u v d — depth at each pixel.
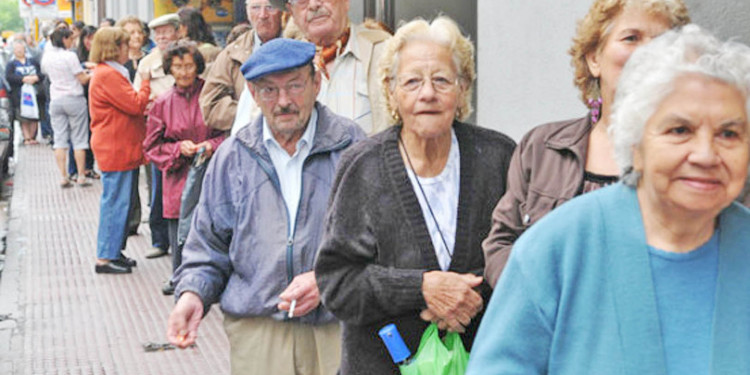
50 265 9.27
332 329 3.57
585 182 2.68
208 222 3.62
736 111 1.87
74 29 16.91
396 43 2.93
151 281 8.52
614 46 2.65
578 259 2.02
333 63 4.49
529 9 5.12
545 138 2.79
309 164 3.60
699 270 1.97
